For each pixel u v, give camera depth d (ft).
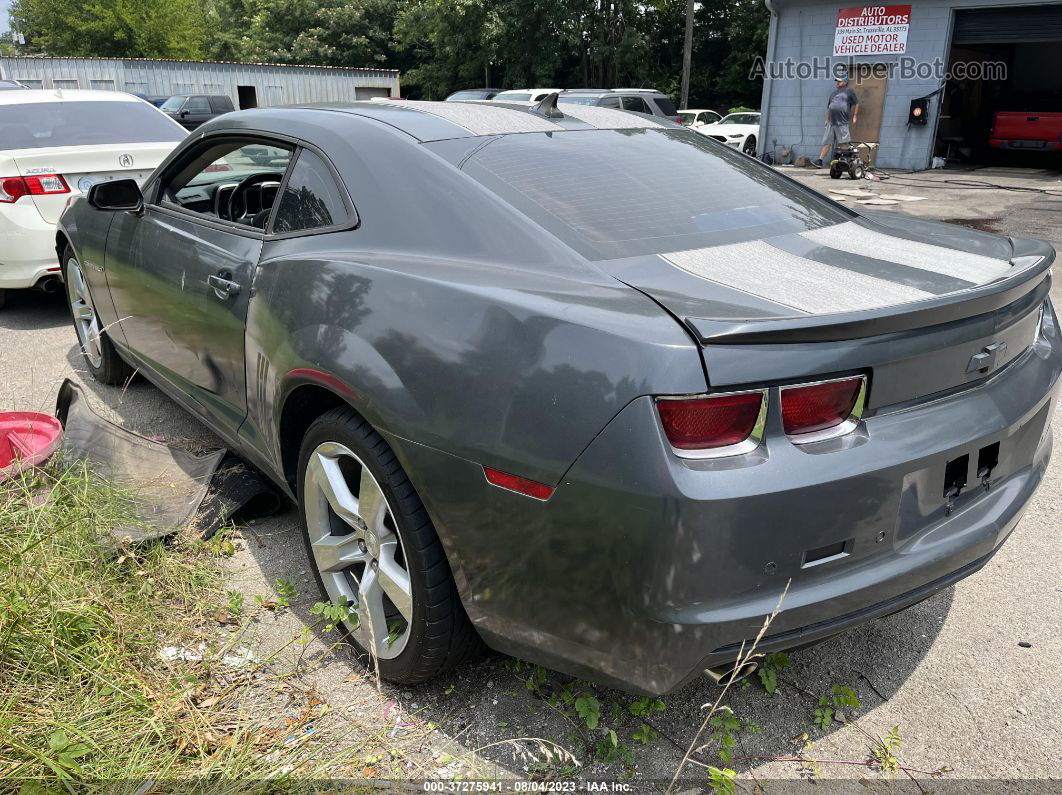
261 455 9.28
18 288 18.67
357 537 7.60
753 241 7.48
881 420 5.96
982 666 7.99
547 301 6.10
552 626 6.11
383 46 141.18
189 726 6.79
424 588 6.78
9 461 9.98
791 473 5.46
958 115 63.52
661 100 60.08
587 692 7.48
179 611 8.38
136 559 8.71
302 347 7.62
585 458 5.56
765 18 104.32
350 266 7.52
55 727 6.46
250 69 86.33
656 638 5.56
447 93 120.98
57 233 14.84
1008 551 10.11
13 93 20.95
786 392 5.48
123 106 21.38
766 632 5.67
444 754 6.75
